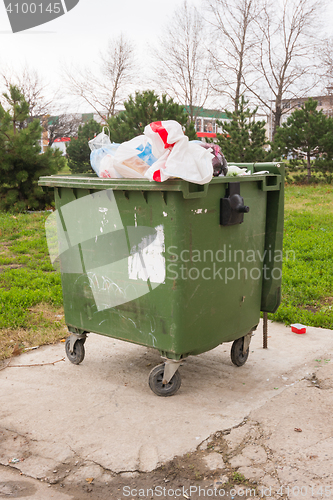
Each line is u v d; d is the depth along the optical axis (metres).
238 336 3.50
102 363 3.80
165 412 2.96
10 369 3.70
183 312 2.94
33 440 2.68
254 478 2.32
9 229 11.11
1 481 2.37
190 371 3.62
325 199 17.20
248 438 2.65
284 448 2.55
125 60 36.69
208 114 37.81
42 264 7.70
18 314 4.99
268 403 3.06
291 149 24.52
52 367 3.72
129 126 19.11
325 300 5.53
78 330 3.65
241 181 3.16
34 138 14.93
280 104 37.12
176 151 2.69
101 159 3.48
